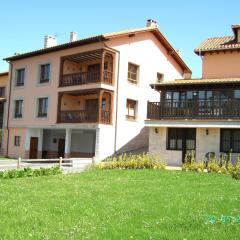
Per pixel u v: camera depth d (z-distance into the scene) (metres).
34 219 9.59
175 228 8.72
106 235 8.17
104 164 23.41
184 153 26.28
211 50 28.72
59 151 37.59
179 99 26.77
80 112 32.19
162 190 14.38
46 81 36.00
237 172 18.70
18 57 38.75
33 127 36.84
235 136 24.53
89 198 12.52
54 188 14.83
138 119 33.91
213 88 25.53
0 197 12.55
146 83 34.88
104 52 30.95
